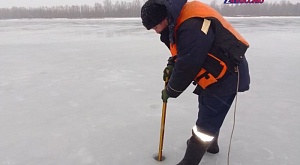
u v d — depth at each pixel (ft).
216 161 7.32
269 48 29.63
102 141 8.45
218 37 5.44
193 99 12.46
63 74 17.33
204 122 6.15
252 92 13.39
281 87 14.32
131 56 24.49
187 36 5.08
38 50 28.68
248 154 7.68
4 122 9.87
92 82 15.34
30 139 8.58
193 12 5.22
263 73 17.57
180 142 8.38
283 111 10.88
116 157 7.57
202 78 5.75
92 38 41.63
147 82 15.40
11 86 14.53
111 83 15.12
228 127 9.40
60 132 9.07
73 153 7.77
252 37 41.98
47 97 12.69
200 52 5.10
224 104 5.98
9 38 42.16
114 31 56.70
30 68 19.24
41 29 65.62
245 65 6.04
